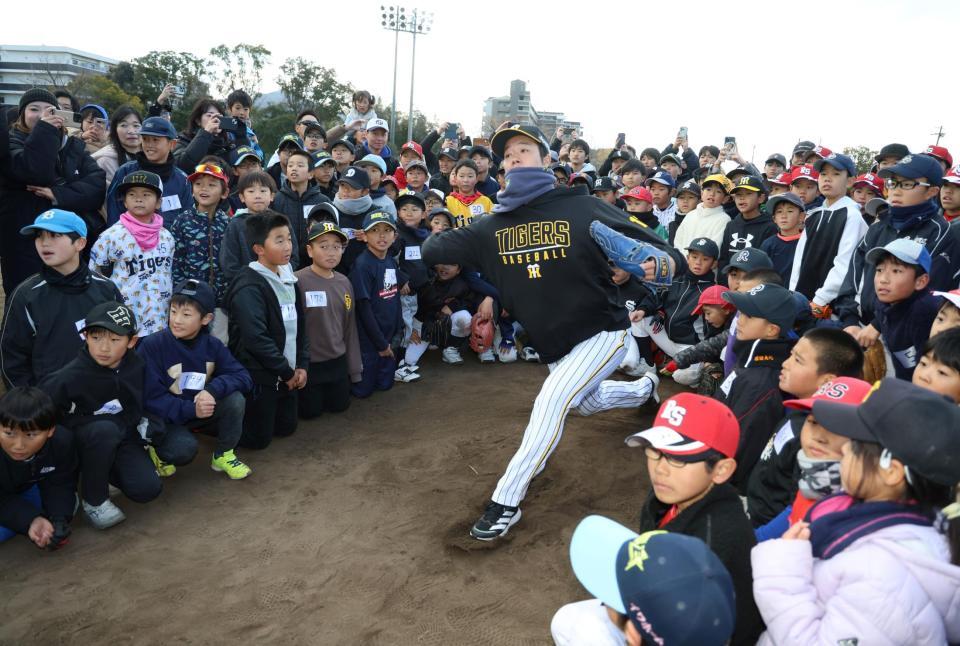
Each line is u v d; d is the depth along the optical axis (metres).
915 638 1.42
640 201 6.65
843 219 4.95
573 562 1.60
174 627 2.89
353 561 3.41
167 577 3.25
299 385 4.88
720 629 1.27
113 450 3.58
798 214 5.23
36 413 3.15
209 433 4.44
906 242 3.62
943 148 6.86
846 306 4.64
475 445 4.86
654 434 1.85
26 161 4.75
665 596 1.29
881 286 3.70
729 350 3.76
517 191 3.40
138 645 2.78
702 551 1.37
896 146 6.82
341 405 5.47
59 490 3.49
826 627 1.46
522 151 3.45
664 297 6.05
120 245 4.46
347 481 4.30
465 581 3.26
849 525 1.58
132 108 6.15
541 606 3.08
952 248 4.09
